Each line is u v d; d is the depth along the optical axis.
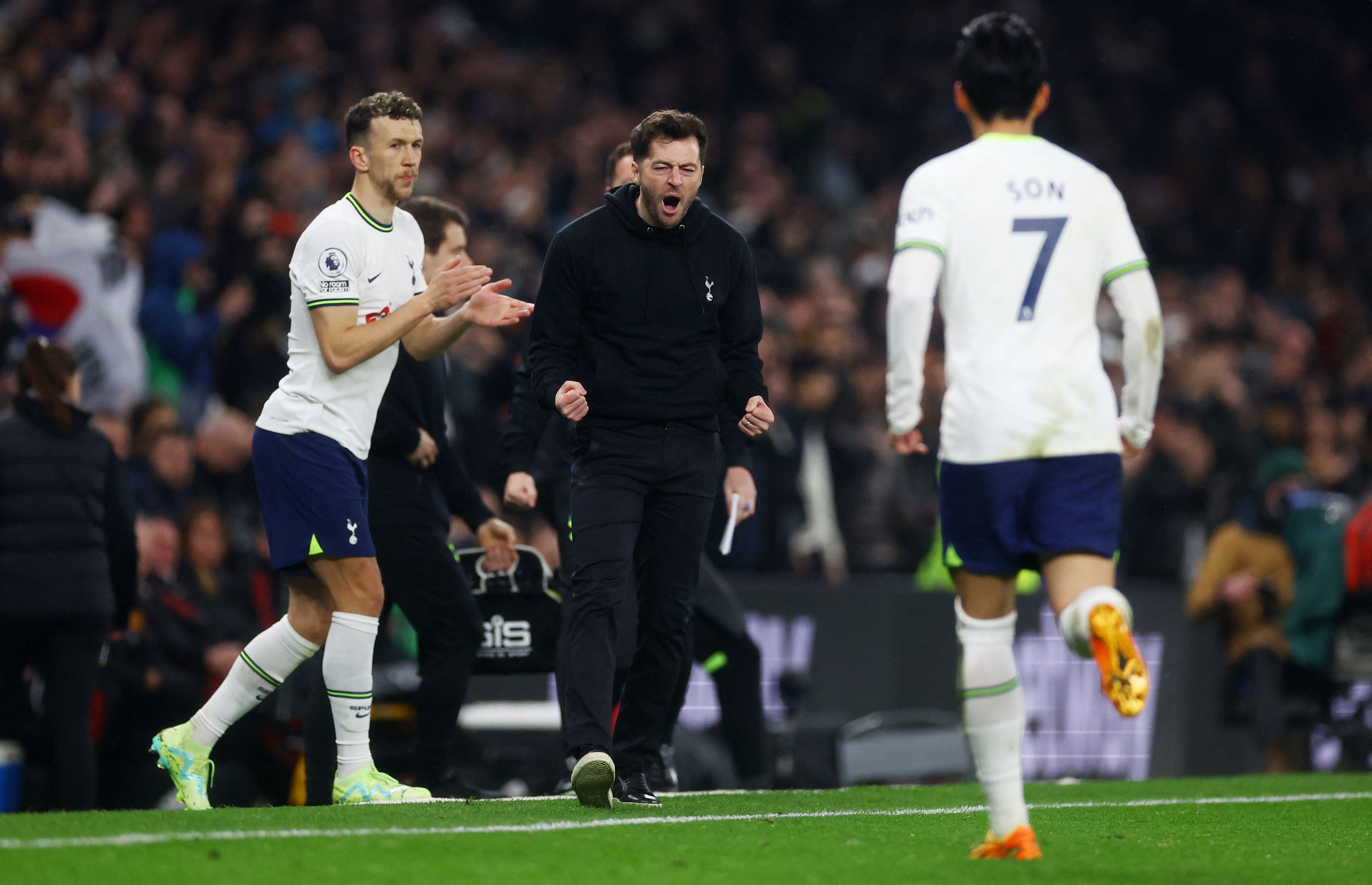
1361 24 82.19
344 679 17.52
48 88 43.00
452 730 20.33
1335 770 32.91
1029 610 32.31
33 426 22.33
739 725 23.84
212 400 36.41
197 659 26.42
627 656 19.77
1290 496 32.75
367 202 17.61
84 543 22.34
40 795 24.03
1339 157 79.38
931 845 14.00
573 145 57.00
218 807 21.70
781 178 61.50
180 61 48.75
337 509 17.06
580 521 16.70
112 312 34.19
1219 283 58.31
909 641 32.06
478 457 30.61
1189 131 74.38
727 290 17.16
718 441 19.20
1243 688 33.09
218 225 39.84
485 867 12.11
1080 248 13.09
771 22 71.06
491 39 65.31
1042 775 32.00
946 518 13.05
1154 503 40.75
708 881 11.89
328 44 56.72
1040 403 12.70
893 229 59.62
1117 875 12.53
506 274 42.62
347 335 16.86
